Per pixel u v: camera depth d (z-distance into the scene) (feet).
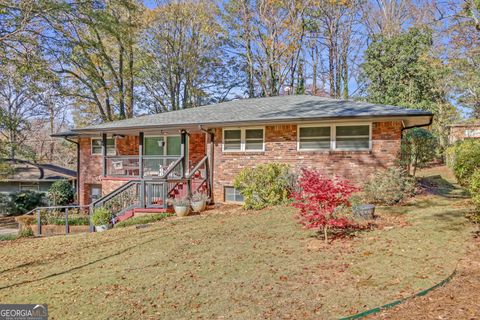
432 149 43.01
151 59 91.30
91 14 63.36
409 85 68.13
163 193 39.11
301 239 23.24
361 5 91.40
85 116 93.71
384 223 25.23
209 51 96.89
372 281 15.33
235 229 27.71
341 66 93.66
